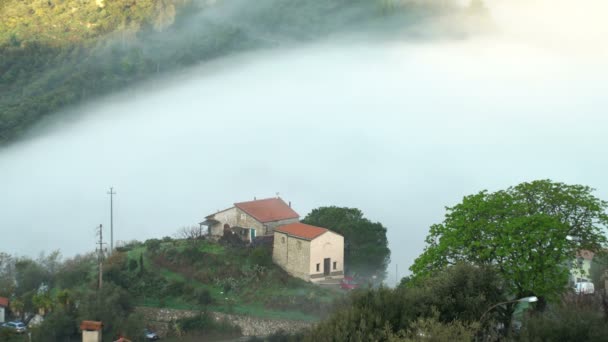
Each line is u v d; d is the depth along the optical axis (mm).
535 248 40281
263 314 70500
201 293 74000
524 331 32031
